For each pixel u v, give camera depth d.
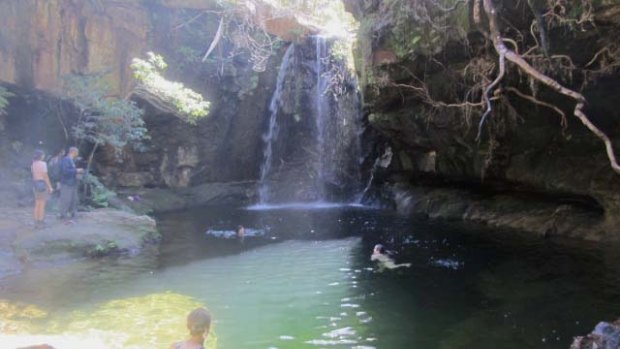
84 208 16.44
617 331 6.41
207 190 23.34
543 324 7.70
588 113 12.98
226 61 23.05
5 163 18.66
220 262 12.02
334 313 8.45
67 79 18.09
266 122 24.88
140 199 20.98
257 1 22.66
